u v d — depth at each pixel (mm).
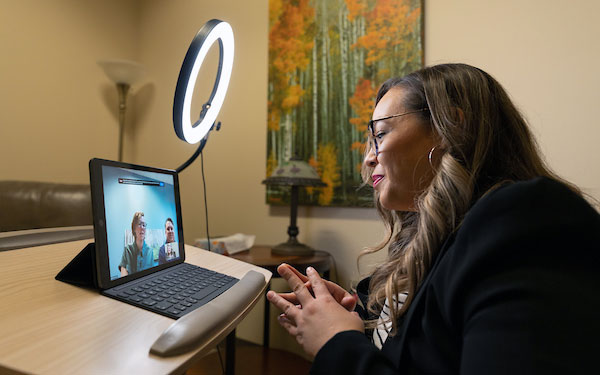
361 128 1897
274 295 628
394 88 704
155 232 815
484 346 358
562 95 1494
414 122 652
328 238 2012
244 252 1862
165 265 826
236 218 2365
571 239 374
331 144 1986
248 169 2334
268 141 2205
